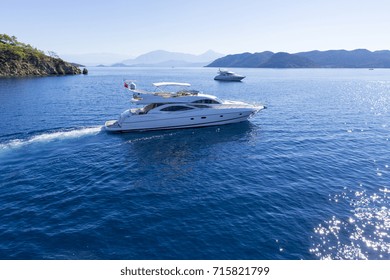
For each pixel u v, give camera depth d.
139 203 13.34
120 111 35.91
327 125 29.86
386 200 13.80
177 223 11.77
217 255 9.98
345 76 157.00
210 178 16.30
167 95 26.45
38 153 19.66
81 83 78.44
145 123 25.00
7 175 16.08
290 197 14.07
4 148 20.44
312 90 70.38
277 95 57.97
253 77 136.62
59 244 10.33
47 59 112.88
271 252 10.14
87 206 12.96
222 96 55.50
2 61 93.88
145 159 19.06
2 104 38.84
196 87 76.62
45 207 12.80
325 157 19.89
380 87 83.06
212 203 13.45
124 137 23.77
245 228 11.48
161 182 15.66
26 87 61.59
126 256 9.85
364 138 24.91
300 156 20.06
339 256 9.97
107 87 68.50
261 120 31.80
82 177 16.06
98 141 22.61
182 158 19.42
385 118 34.00
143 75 148.75
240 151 21.03
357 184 15.56
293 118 33.34
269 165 18.34
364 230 11.39
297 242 10.66
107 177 16.16
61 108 36.94
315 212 12.70
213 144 22.55
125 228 11.34
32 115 31.94
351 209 12.95
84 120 30.23
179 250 10.19
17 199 13.47
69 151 20.20
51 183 15.24
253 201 13.64
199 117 26.31
